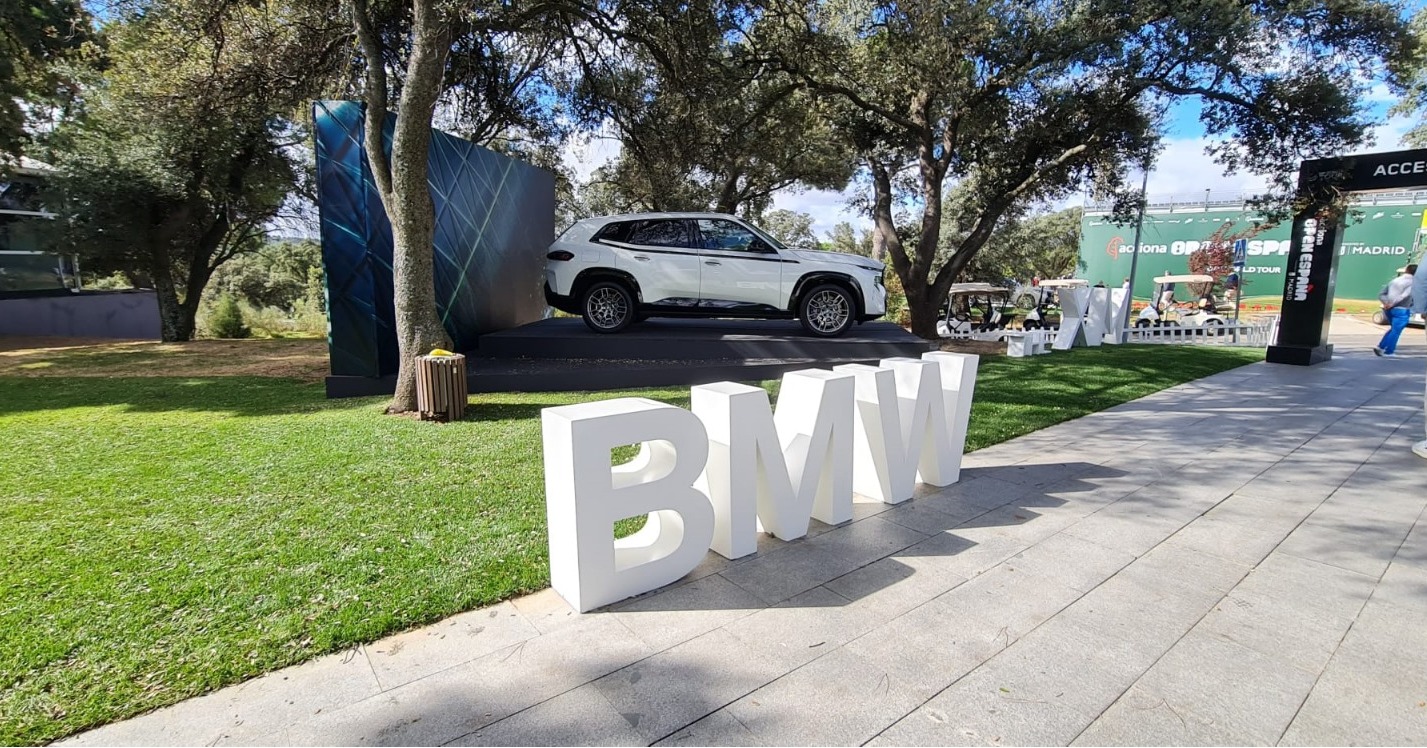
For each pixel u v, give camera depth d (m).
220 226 15.58
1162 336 15.76
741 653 2.46
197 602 2.71
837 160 15.71
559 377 7.48
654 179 13.30
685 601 2.86
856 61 10.74
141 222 13.97
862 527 3.75
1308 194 9.89
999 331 16.14
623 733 2.01
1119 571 3.16
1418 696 2.21
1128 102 10.73
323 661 2.35
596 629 2.62
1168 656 2.44
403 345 6.36
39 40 11.36
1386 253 21.39
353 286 7.24
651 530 3.40
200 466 4.62
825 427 3.62
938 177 12.83
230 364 10.34
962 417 4.55
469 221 8.91
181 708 2.08
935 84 10.02
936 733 2.02
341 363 7.40
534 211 11.42
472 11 6.47
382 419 6.11
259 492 4.08
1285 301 10.68
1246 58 9.50
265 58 8.63
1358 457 5.19
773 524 3.54
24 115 12.54
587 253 8.66
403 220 6.15
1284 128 9.76
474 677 2.28
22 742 1.91
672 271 8.58
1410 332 18.08
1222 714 2.11
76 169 13.23
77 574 2.95
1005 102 11.70
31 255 16.97
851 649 2.49
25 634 2.45
